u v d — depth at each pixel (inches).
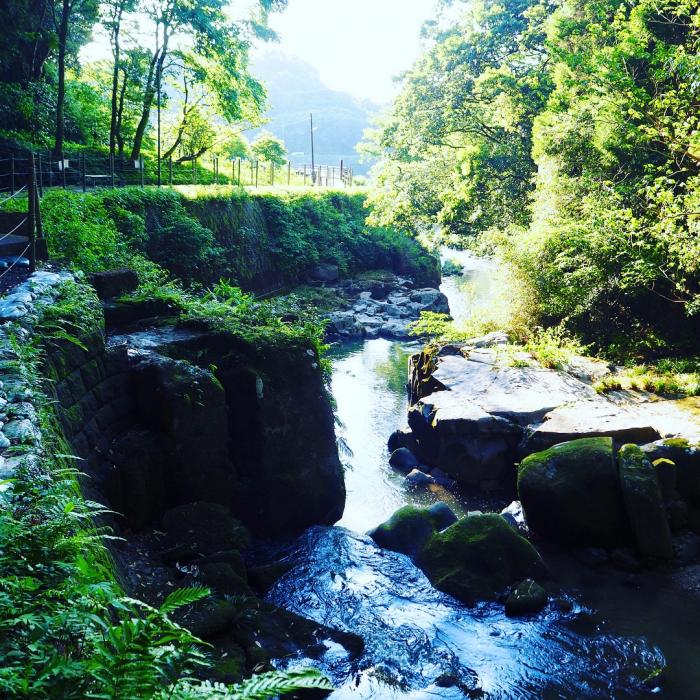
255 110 1375.5
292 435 407.8
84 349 298.0
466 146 1127.6
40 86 1115.3
